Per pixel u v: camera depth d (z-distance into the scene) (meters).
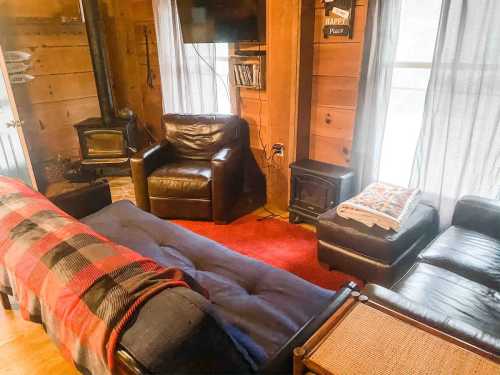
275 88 3.10
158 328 0.90
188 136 3.56
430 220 2.42
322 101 3.04
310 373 1.13
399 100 2.66
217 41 3.32
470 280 1.73
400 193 2.42
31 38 3.87
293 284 1.69
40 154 4.20
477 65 2.15
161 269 1.17
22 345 1.92
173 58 3.90
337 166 2.96
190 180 3.11
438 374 1.06
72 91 4.32
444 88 2.29
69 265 1.14
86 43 4.30
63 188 4.01
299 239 2.93
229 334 1.01
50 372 1.78
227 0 3.11
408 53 2.53
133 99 4.79
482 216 2.08
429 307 1.54
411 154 2.71
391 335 1.21
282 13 2.82
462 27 2.14
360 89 2.68
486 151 2.23
